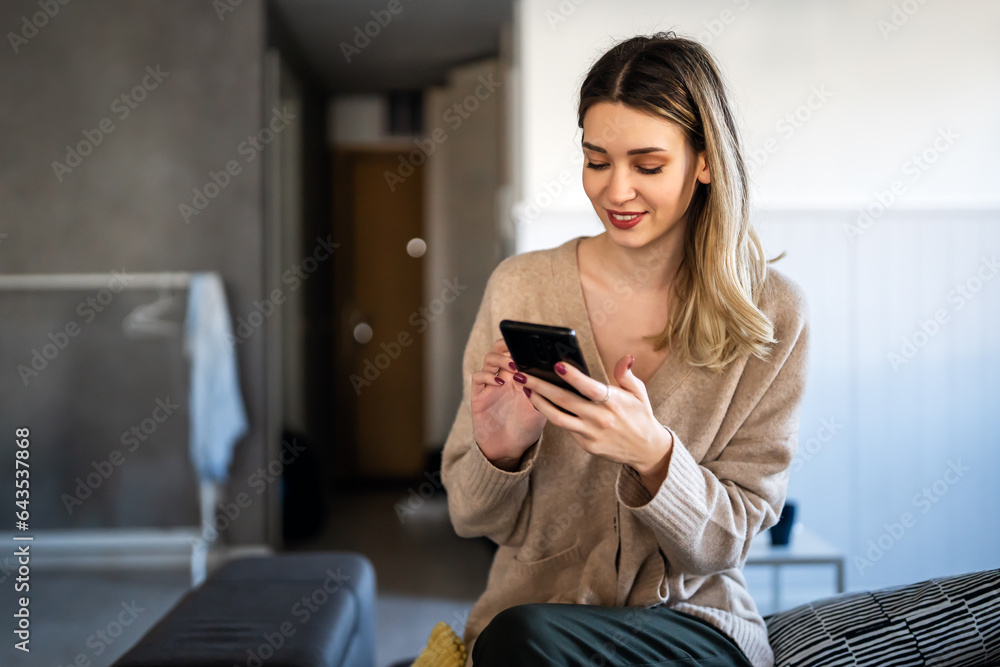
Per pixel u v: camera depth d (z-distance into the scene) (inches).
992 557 109.7
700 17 108.6
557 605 33.8
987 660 37.6
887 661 38.0
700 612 37.5
